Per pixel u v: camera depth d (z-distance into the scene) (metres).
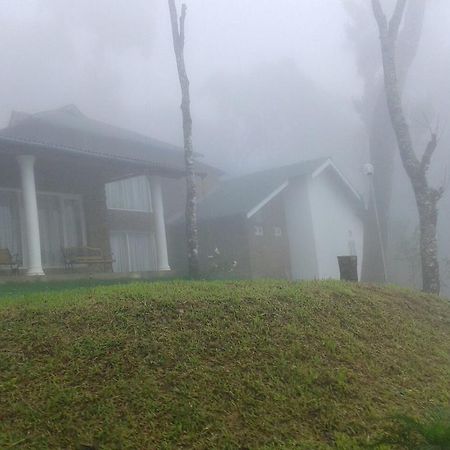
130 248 20.05
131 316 5.74
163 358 5.10
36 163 14.47
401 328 7.06
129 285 7.51
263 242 21.19
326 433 4.57
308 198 22.16
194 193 13.97
